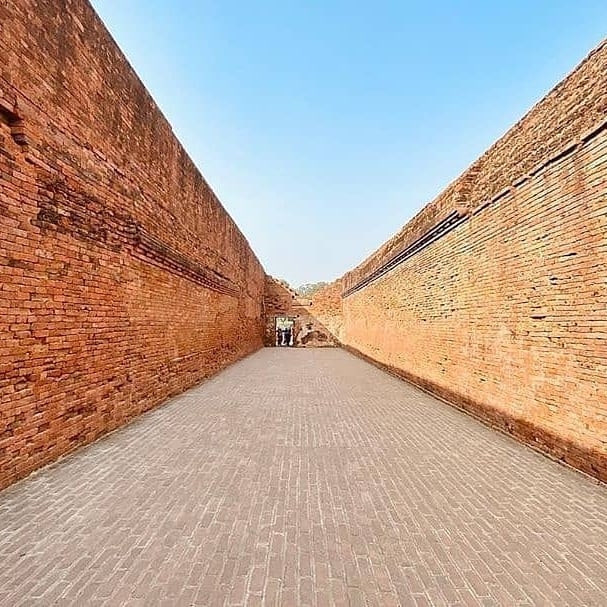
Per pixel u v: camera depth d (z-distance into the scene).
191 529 3.93
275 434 7.19
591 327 5.29
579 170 5.54
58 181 5.55
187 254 11.55
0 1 4.44
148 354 8.78
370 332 20.91
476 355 8.49
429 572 3.34
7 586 3.05
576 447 5.55
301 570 3.33
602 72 5.11
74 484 4.86
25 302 4.93
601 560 3.52
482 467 5.71
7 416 4.64
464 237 9.18
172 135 10.18
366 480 5.21
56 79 5.48
